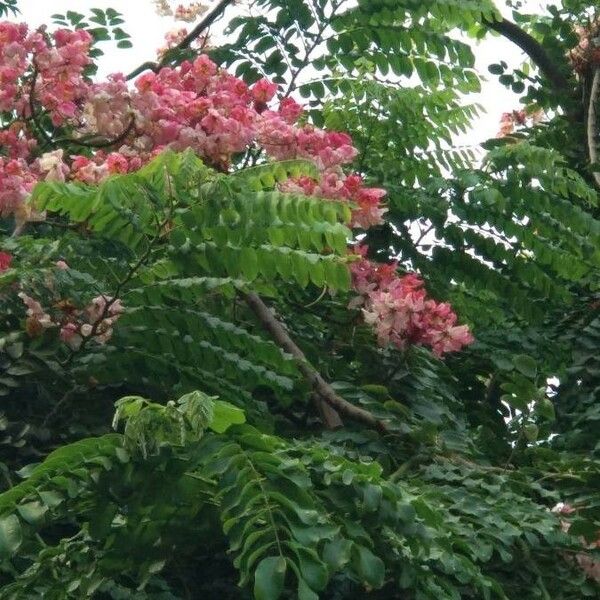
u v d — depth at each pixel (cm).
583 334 625
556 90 757
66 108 479
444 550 374
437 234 584
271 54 614
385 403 467
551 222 591
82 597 360
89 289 424
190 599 400
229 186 393
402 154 609
